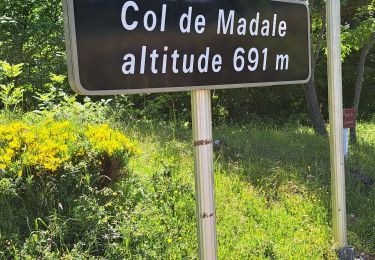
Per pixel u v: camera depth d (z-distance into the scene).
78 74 2.22
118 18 2.34
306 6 3.27
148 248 3.89
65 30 2.22
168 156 6.27
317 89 16.67
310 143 8.62
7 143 4.40
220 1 2.74
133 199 4.54
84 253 3.63
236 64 2.84
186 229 4.41
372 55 16.95
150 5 2.44
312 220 5.24
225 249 4.25
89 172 4.34
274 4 3.05
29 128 4.71
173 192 4.92
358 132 12.51
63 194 4.11
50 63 9.30
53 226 3.76
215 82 2.74
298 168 6.69
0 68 7.28
